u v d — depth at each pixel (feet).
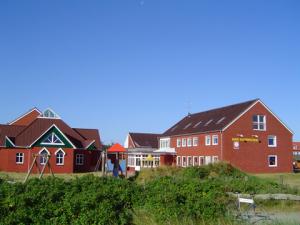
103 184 50.60
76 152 175.83
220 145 177.17
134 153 201.98
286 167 182.91
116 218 42.24
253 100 183.21
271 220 47.83
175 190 47.50
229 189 72.64
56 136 164.86
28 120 207.41
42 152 162.30
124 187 49.65
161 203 44.37
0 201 39.40
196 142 198.39
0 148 165.37
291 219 48.80
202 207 44.27
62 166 164.25
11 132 175.83
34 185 46.34
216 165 109.81
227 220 44.29
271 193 71.00
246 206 59.47
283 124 184.96
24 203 39.75
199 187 49.96
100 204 42.09
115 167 118.01
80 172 171.53
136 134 287.07
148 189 50.14
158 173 106.32
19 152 162.61
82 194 43.57
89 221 40.37
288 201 64.18
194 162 198.80
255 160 178.29
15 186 44.04
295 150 295.69
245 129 179.01
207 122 200.44
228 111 193.36
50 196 41.83
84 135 199.31
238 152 176.76
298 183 114.62
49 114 179.73
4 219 37.50
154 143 282.15
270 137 182.50
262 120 182.50
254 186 77.41
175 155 215.51
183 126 226.99
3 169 163.84
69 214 40.19
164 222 42.93
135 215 44.57
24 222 38.34
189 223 42.55
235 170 109.60
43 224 38.93
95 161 185.68
